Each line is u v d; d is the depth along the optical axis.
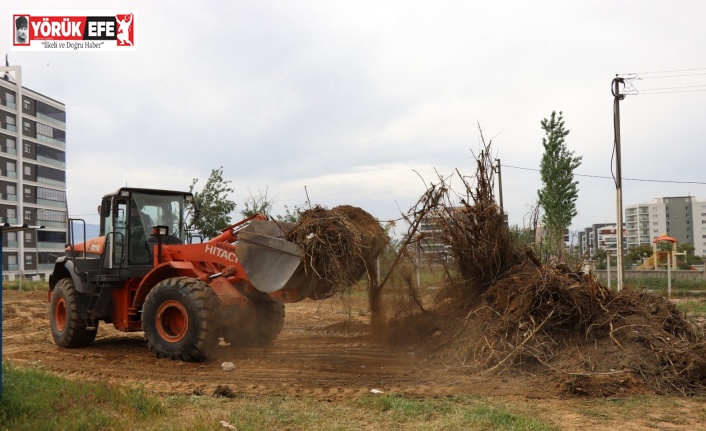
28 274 58.50
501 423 5.60
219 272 9.69
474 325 8.95
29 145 59.91
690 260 51.78
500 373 7.76
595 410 6.21
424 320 10.42
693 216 124.56
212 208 22.67
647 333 7.92
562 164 22.88
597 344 7.91
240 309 9.49
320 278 8.59
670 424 5.79
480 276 9.98
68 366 8.82
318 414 5.98
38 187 61.03
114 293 10.59
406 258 10.38
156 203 10.86
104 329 13.78
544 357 7.82
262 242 8.77
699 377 7.26
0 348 5.73
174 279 9.25
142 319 9.45
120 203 10.59
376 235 9.41
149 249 10.56
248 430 5.34
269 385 7.43
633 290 9.52
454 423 5.61
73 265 10.74
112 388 6.54
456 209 10.01
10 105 57.00
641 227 127.50
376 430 5.48
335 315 16.70
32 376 7.01
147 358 9.32
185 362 8.98
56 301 11.13
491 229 9.82
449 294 10.34
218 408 6.21
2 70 58.09
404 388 7.20
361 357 9.25
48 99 62.72
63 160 65.25
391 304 10.69
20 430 5.18
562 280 8.63
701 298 22.48
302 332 12.71
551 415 6.02
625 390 6.95
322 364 8.70
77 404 6.01
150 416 5.85
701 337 8.43
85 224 11.16
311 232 8.63
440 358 8.73
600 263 35.78
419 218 10.09
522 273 9.33
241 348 10.31
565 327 8.25
